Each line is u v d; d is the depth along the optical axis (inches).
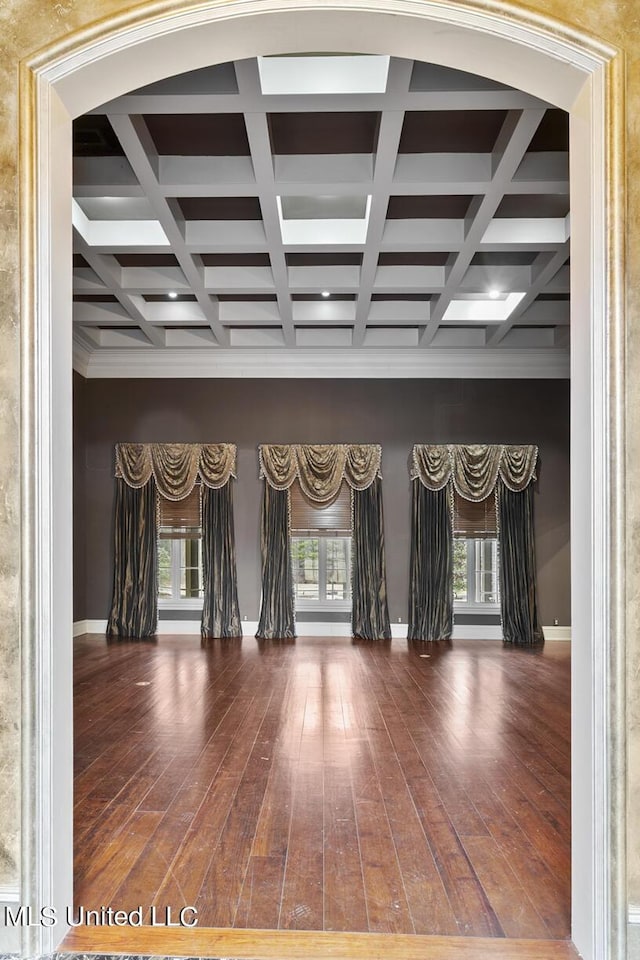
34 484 93.6
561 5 92.1
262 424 368.5
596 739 90.8
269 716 206.4
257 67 137.3
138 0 93.7
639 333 91.1
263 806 138.6
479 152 186.7
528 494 360.8
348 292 281.9
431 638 354.0
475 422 367.6
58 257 97.9
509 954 91.7
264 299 309.1
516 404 367.9
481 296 299.3
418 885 108.4
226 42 97.9
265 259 264.8
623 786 89.0
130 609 361.1
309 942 93.4
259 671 273.3
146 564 361.4
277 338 350.6
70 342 101.5
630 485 90.7
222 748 175.5
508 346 353.1
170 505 368.2
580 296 97.7
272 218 211.3
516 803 141.0
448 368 366.9
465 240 224.8
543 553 364.8
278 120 169.3
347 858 117.0
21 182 93.7
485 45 96.0
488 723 200.2
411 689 243.1
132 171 190.4
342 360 365.4
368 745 178.7
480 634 363.9
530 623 354.9
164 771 158.7
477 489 359.3
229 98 148.8
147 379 370.0
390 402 368.5
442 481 358.0
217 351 361.7
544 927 98.1
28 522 93.1
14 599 93.4
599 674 90.8
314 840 123.5
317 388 368.8
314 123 170.9
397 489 366.6
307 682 253.4
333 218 230.8
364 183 188.4
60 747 96.1
